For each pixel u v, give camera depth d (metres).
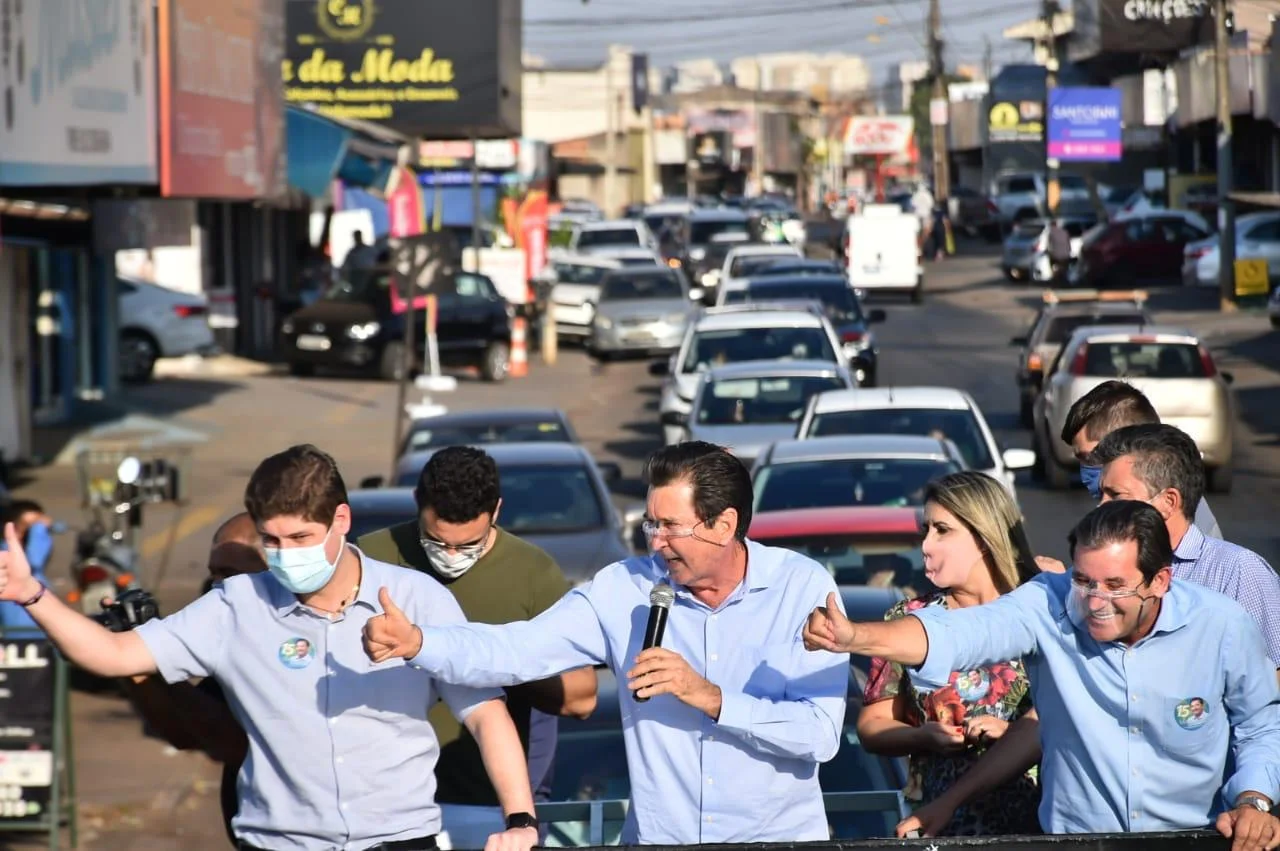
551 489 28.66
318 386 70.12
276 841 10.36
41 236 50.69
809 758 9.98
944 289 114.81
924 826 10.91
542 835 13.86
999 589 11.27
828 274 66.12
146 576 35.62
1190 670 9.87
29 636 20.80
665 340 79.56
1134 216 107.31
